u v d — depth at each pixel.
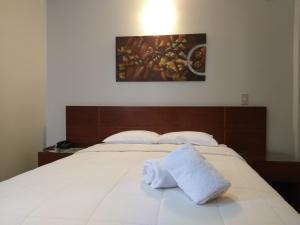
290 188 2.63
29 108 2.99
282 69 2.80
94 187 1.33
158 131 2.94
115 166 1.79
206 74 2.89
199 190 1.15
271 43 2.80
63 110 3.15
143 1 2.97
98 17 3.04
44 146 3.22
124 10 3.00
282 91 2.80
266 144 2.83
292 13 2.76
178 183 1.27
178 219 1.00
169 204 1.14
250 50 2.83
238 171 1.67
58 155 2.71
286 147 2.81
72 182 1.42
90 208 1.07
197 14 2.89
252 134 2.82
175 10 2.92
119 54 3.00
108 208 1.07
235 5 2.84
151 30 2.97
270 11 2.79
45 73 3.20
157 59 2.95
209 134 2.79
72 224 0.95
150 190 1.30
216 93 2.89
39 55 3.12
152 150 2.32
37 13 3.07
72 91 3.12
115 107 2.99
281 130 2.82
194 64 2.90
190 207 1.11
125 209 1.07
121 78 3.02
